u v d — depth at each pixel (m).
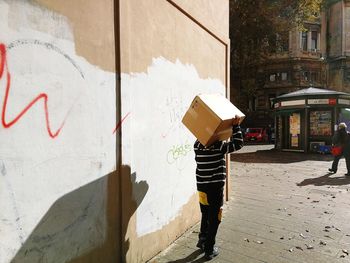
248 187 7.27
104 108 2.69
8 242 1.90
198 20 4.55
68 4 2.30
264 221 4.73
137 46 3.13
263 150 17.59
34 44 2.04
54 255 2.23
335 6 32.97
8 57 1.88
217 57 5.49
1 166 1.86
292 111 15.82
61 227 2.29
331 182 7.91
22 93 1.97
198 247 3.74
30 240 2.05
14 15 1.91
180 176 4.15
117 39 2.83
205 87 4.94
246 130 27.38
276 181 8.06
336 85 32.88
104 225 2.73
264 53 22.77
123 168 2.91
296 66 30.64
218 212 3.38
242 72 22.77
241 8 19.61
